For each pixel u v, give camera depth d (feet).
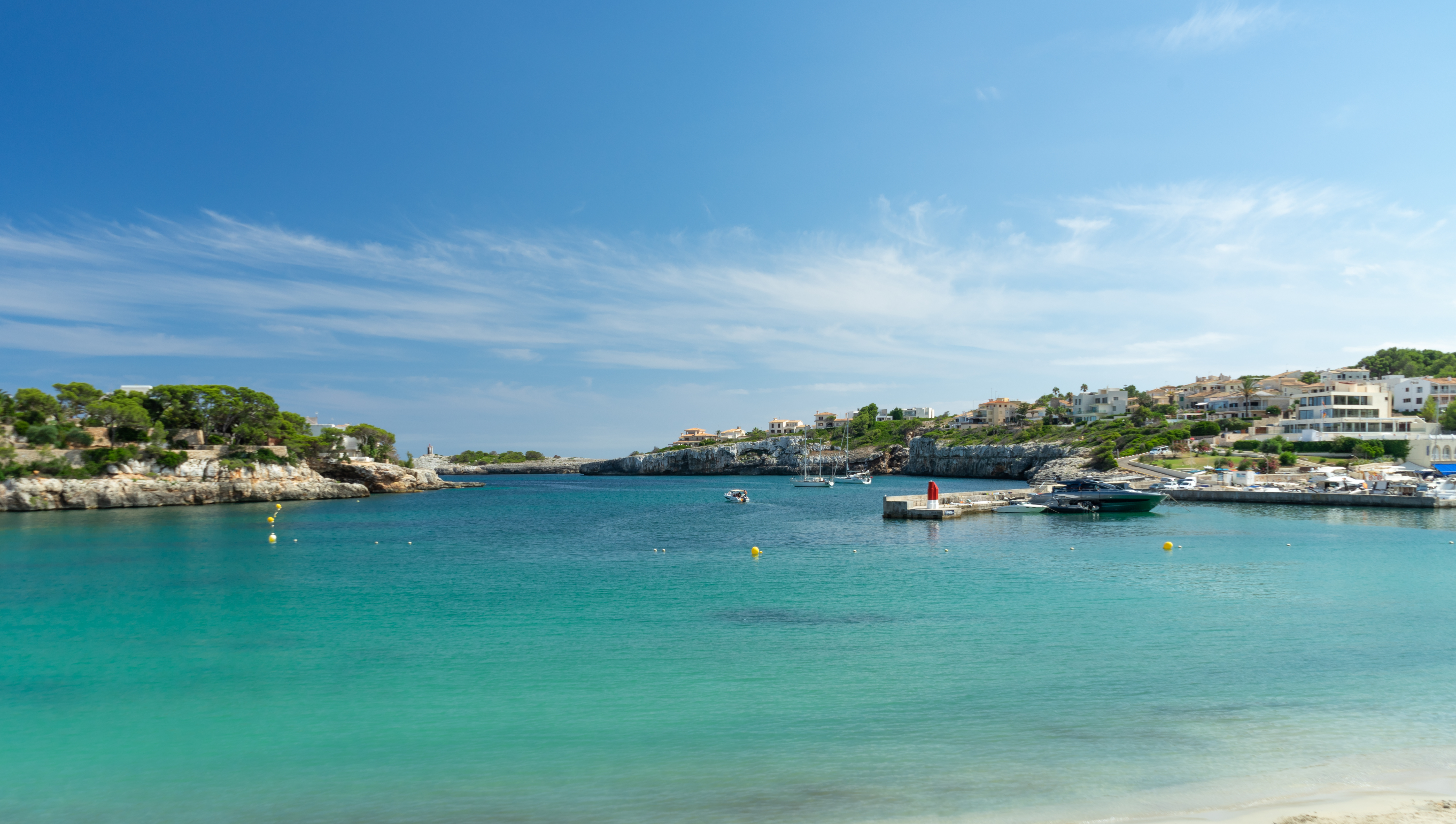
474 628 102.73
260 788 54.60
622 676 79.82
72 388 369.91
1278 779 52.70
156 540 217.77
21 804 52.34
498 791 53.26
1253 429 493.36
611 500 441.27
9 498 313.53
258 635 99.45
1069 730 62.69
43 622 108.78
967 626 100.42
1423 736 60.59
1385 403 489.26
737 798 51.37
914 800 50.49
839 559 166.61
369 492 486.38
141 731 65.57
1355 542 183.83
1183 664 81.41
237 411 422.00
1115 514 262.88
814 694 73.05
